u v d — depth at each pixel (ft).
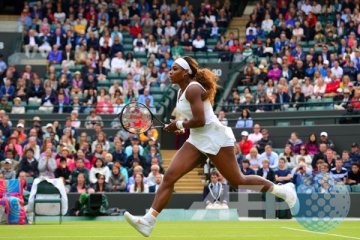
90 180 68.74
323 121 85.66
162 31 111.65
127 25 111.75
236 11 124.06
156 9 117.29
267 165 69.31
